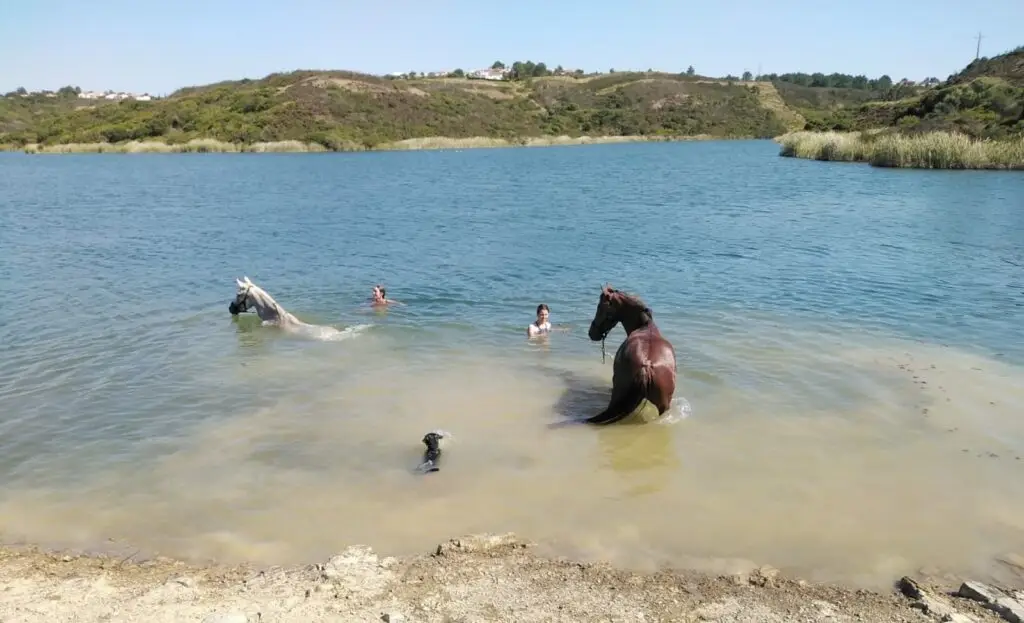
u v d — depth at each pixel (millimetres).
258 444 9969
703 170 67938
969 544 7387
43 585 6871
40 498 8609
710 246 25484
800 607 6355
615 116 167750
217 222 34625
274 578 6934
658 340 10789
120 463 9477
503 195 47750
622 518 7965
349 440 10047
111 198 47938
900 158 58344
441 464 9289
